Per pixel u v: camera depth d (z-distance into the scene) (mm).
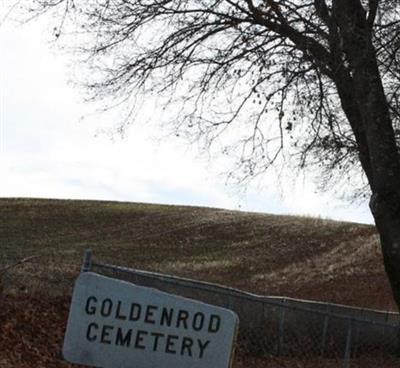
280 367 12773
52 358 11086
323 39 12023
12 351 10719
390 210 10727
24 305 13273
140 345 5719
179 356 5703
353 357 14719
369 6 11586
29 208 49844
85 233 43031
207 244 41438
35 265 18969
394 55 11484
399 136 12555
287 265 37125
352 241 42219
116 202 55094
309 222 47438
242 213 51094
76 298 5766
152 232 44062
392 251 10742
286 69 12406
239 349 12906
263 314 13312
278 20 12016
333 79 12195
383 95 10969
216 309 5742
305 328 14094
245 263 36812
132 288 5766
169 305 5750
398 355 15516
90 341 5734
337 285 32312
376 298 29766
